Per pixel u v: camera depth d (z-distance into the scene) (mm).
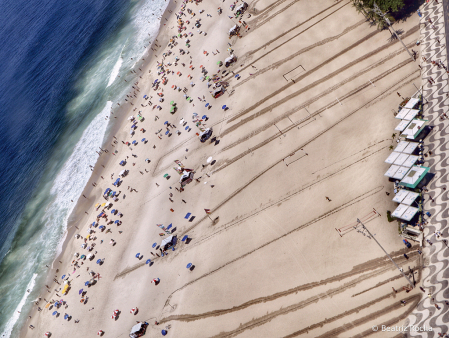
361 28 66500
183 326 49719
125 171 82125
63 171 95062
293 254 47438
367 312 38062
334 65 65250
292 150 59156
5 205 97438
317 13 78125
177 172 72562
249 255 51188
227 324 46312
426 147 45656
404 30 59219
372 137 51625
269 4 92375
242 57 84688
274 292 45531
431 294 35594
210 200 62625
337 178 50969
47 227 84000
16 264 80125
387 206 44312
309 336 40000
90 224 77188
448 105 46906
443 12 55875
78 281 67688
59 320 63750
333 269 43125
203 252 56406
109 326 57094
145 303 56344
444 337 32719
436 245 38219
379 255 41125
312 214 49688
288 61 73812
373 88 56812
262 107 69812
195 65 94688
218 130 73375
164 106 90438
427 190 42438
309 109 62438
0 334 68062
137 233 67875
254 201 57125
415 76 53250
